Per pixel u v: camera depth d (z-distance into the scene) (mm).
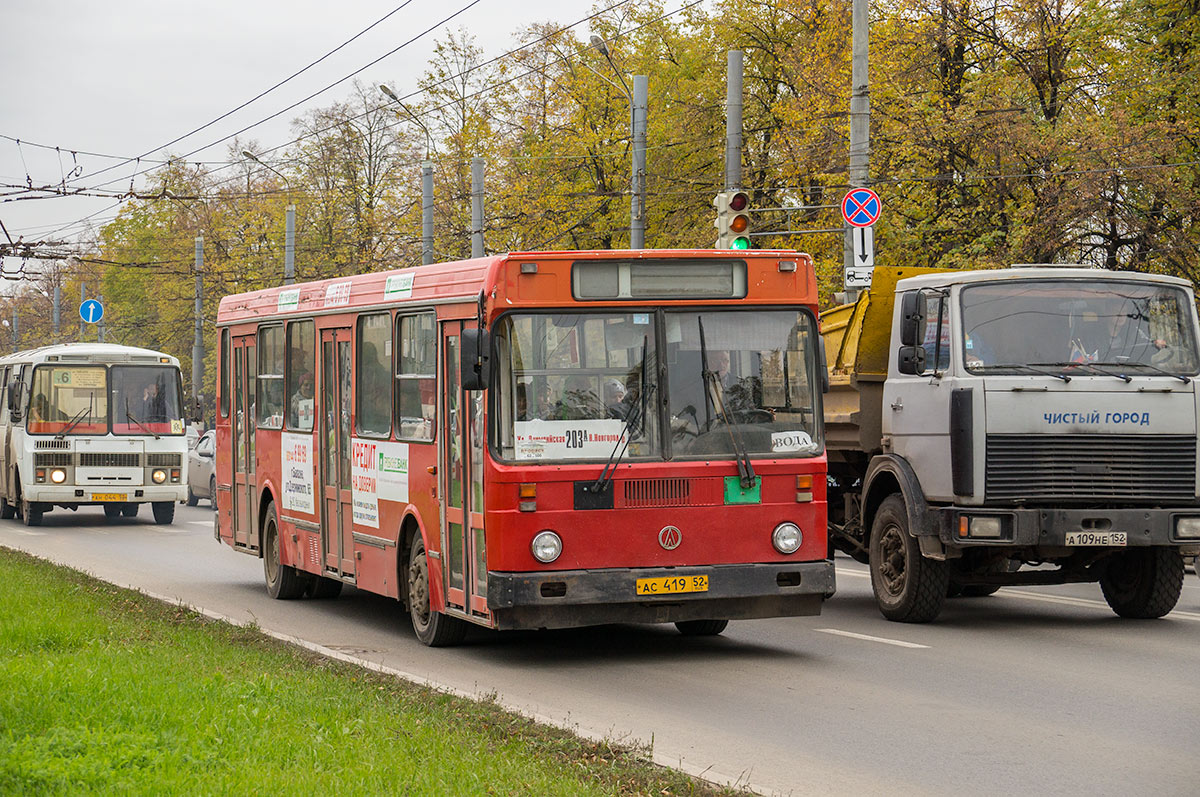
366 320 13438
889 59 33938
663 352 11000
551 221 44531
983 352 12992
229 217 62656
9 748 7195
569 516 10727
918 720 8875
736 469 11016
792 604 11211
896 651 11844
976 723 8773
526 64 47562
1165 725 8703
